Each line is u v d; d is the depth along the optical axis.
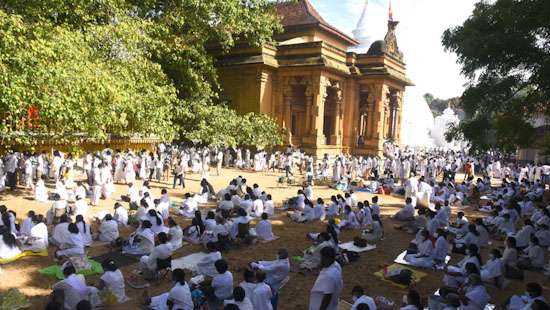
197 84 25.27
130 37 16.48
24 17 13.42
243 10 24.38
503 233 14.16
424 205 18.30
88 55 14.35
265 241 12.09
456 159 37.44
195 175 23.94
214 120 25.72
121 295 7.64
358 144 34.34
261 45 29.28
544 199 20.78
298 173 27.52
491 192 23.66
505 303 8.09
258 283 6.79
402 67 37.31
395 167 27.42
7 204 14.10
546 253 12.12
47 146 19.64
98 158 18.08
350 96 33.72
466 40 13.46
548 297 9.02
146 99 18.05
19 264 8.99
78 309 5.75
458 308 7.33
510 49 12.64
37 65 11.28
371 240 12.53
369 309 5.91
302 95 32.75
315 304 6.00
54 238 9.93
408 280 9.15
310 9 35.75
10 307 6.89
